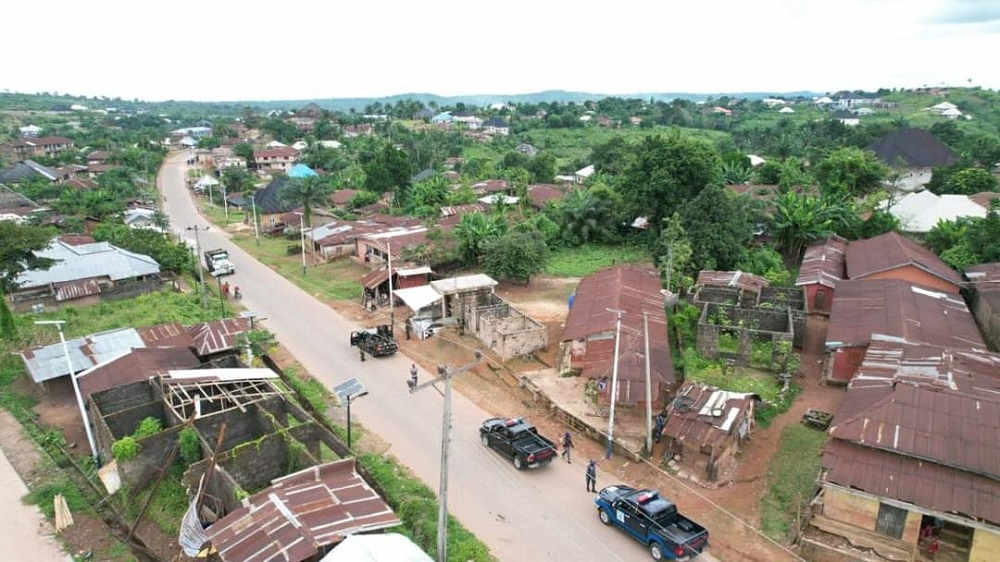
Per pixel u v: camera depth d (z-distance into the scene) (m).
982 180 71.38
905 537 20.42
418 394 34.25
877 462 21.20
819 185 67.31
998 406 22.23
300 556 18.00
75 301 48.44
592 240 67.06
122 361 33.00
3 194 80.50
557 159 143.25
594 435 29.03
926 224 57.06
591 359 31.59
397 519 20.22
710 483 25.06
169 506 24.92
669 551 20.41
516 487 25.44
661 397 31.94
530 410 32.28
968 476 20.12
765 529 22.38
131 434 28.55
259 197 88.69
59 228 69.62
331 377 36.53
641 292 40.75
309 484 21.64
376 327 44.03
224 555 18.34
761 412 29.70
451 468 26.86
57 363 34.03
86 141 153.88
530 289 51.97
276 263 65.50
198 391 30.31
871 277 42.28
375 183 93.62
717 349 34.81
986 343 36.69
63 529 23.58
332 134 170.62
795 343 37.41
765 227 57.47
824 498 21.67
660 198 59.62
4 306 39.31
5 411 32.81
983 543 19.19
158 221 78.06
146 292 51.94
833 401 31.17
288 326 45.75
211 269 60.72
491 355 38.81
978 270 43.78
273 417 26.72
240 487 23.67
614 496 22.84
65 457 28.69
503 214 65.69
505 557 21.20
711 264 48.91
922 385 24.14
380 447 28.48
